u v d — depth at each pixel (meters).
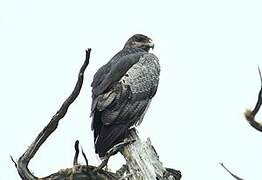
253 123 8.22
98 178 10.84
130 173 11.02
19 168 10.71
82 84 10.51
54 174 10.79
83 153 10.59
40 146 10.77
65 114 10.70
